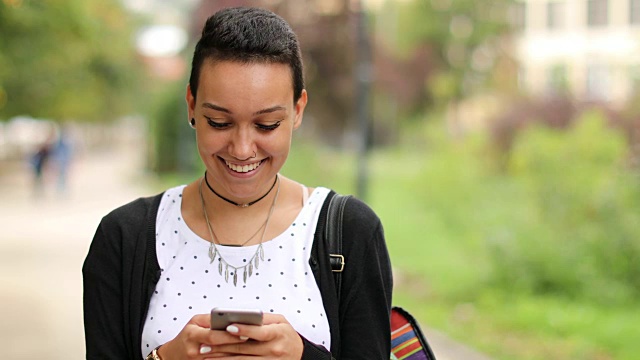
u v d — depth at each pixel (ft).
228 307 6.29
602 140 34.63
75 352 20.85
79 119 149.48
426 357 7.08
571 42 122.21
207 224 6.57
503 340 21.95
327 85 83.66
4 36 38.68
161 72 125.39
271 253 6.44
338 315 6.45
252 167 6.22
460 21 128.36
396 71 116.37
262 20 6.09
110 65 89.04
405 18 129.18
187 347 5.84
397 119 116.78
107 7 59.36
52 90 74.33
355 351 6.46
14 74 53.16
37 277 31.63
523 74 127.24
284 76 6.08
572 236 27.78
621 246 26.66
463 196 42.70
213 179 6.55
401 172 77.51
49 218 53.52
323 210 6.59
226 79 5.94
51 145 69.00
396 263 33.76
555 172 31.96
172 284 6.40
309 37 79.71
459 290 27.27
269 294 6.33
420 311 25.54
